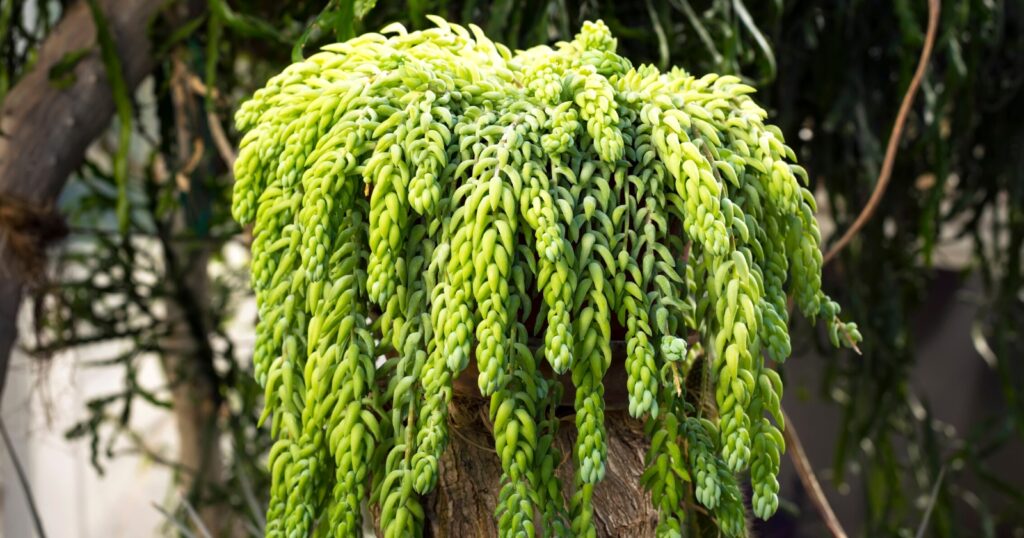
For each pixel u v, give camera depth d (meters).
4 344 1.89
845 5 2.10
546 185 1.26
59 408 3.38
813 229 1.33
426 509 1.37
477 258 1.24
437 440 1.26
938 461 2.68
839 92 2.20
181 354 2.85
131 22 1.89
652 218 1.29
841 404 2.87
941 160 2.12
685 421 1.30
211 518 2.96
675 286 1.30
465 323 1.24
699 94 1.32
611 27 1.80
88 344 2.66
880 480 2.77
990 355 2.85
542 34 1.71
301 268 1.30
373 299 1.27
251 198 1.34
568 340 1.24
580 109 1.30
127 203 1.91
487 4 1.83
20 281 1.88
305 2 2.00
